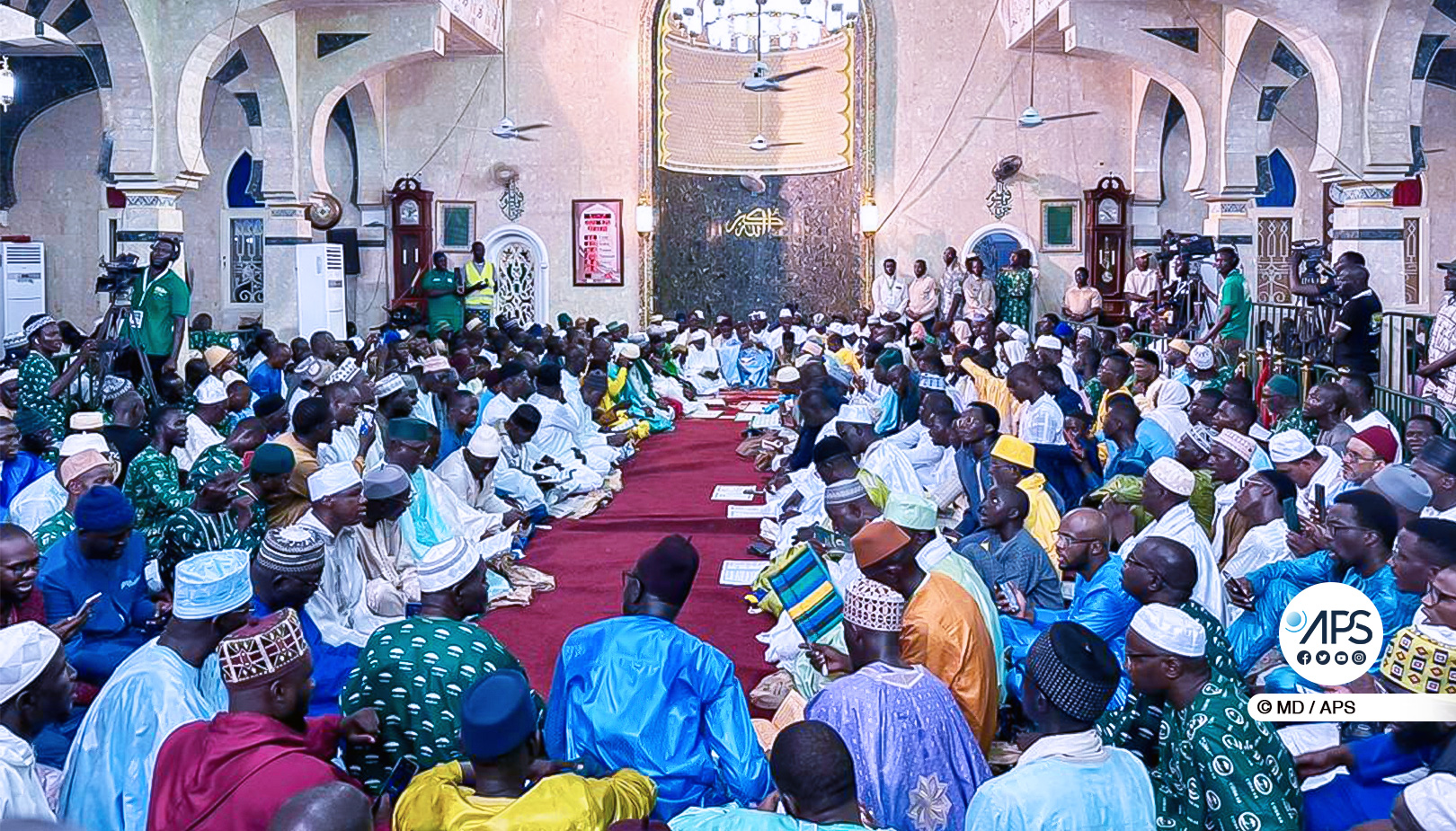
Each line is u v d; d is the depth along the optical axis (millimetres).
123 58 9602
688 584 3248
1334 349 7703
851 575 4246
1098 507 5020
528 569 6000
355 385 6938
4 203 14180
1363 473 4621
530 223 15148
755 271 16219
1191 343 9344
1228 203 11836
